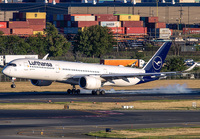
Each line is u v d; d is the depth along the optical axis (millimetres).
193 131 155375
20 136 141250
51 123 169500
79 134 146875
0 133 146375
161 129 159000
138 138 141625
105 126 164250
